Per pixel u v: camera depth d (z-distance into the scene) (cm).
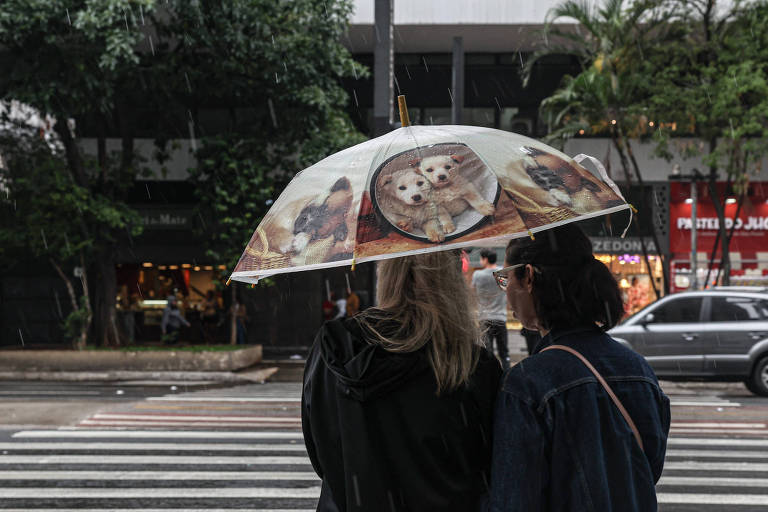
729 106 1834
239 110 2408
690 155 1973
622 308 179
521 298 186
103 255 1852
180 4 1547
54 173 1667
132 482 626
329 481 165
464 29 2248
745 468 680
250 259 189
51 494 587
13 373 1617
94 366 1641
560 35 1972
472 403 160
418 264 168
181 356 1645
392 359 155
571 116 2083
